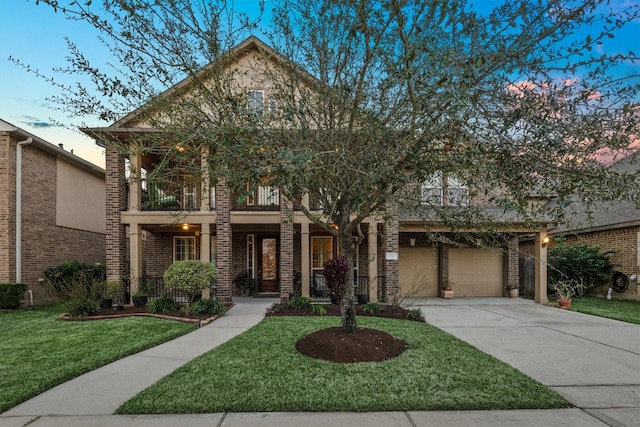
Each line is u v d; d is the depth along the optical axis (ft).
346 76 15.42
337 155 13.00
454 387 13.67
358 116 14.58
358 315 28.66
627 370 16.14
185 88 17.97
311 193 17.85
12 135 35.70
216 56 14.71
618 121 10.57
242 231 43.93
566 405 12.38
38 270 38.60
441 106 10.62
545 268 38.06
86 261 47.55
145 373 15.44
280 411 11.80
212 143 14.23
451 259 44.16
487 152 10.84
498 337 22.24
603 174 10.45
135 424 10.96
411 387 13.64
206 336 22.00
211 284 30.76
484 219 16.17
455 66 10.49
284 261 35.65
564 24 10.65
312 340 18.75
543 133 10.94
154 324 24.79
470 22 10.92
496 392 13.25
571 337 22.35
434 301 39.60
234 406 12.05
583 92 11.02
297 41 16.55
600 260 43.14
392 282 35.42
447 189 15.72
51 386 13.96
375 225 36.58
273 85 18.03
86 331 22.86
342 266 20.71
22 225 36.50
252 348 18.67
